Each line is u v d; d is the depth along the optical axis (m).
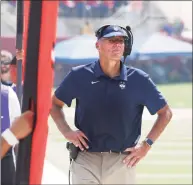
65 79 16.52
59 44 105.81
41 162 9.19
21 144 9.22
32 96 8.91
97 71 16.12
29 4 8.72
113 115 16.05
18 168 9.24
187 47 112.62
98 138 16.27
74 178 16.66
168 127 61.88
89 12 134.50
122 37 15.80
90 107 16.14
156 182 37.56
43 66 8.77
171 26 138.38
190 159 46.19
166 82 129.88
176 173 40.72
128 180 16.52
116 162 16.33
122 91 16.05
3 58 20.33
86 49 104.69
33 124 9.05
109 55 15.76
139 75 16.25
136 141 16.53
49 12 8.59
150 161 45.25
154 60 129.38
